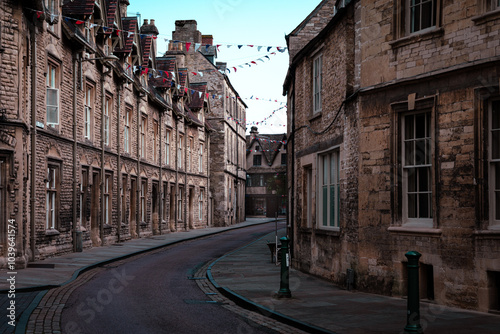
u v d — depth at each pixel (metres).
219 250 23.73
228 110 50.50
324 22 19.95
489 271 9.21
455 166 9.80
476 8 9.55
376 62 11.51
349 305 9.91
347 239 12.48
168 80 32.06
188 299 11.09
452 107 9.91
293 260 17.59
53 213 18.86
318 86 15.61
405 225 10.79
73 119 20.17
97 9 22.05
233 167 53.12
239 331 8.10
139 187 28.78
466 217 9.57
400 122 11.05
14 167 14.68
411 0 11.00
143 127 30.22
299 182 17.09
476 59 9.53
